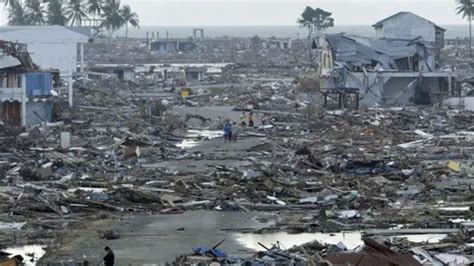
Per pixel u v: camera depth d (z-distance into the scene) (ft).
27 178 370.32
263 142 492.95
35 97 539.29
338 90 650.43
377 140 491.72
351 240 270.05
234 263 227.40
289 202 328.29
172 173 388.37
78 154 430.61
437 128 541.75
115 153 438.81
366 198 329.11
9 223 292.81
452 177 385.70
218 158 439.22
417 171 386.73
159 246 263.08
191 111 647.97
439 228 286.05
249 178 360.89
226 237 275.39
